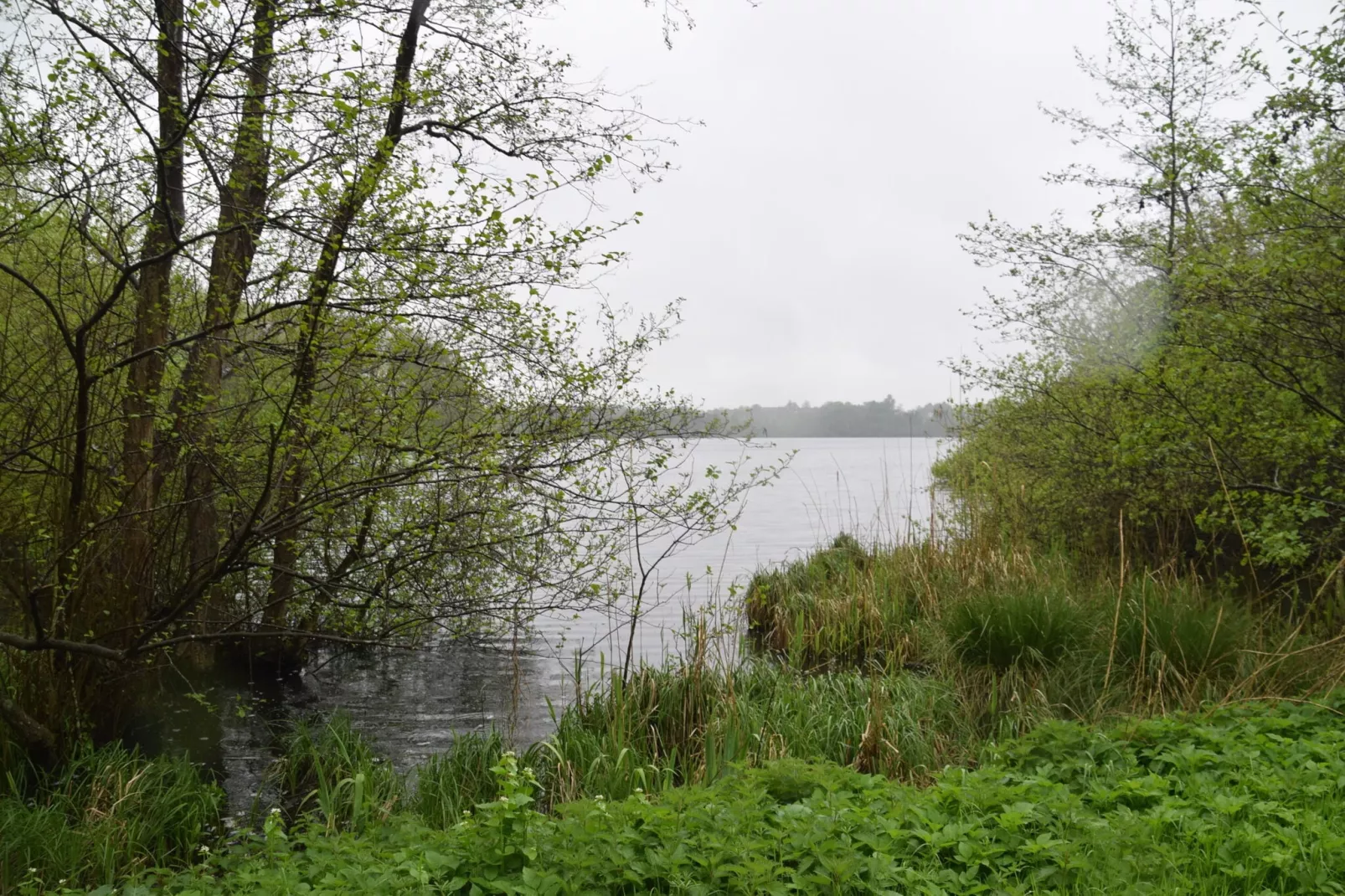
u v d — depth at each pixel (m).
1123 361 9.57
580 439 7.66
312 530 7.76
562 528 7.87
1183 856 3.80
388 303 6.32
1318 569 7.37
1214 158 8.20
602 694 7.88
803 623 10.59
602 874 3.79
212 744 7.89
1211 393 7.82
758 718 7.02
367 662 10.96
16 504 6.96
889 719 6.78
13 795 6.03
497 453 7.30
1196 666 6.88
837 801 4.49
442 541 7.52
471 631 8.38
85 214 6.25
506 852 3.96
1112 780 4.80
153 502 7.77
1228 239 8.70
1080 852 3.82
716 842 3.88
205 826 6.21
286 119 6.07
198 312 7.52
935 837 3.97
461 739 7.21
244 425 7.52
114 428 7.45
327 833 5.29
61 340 6.83
